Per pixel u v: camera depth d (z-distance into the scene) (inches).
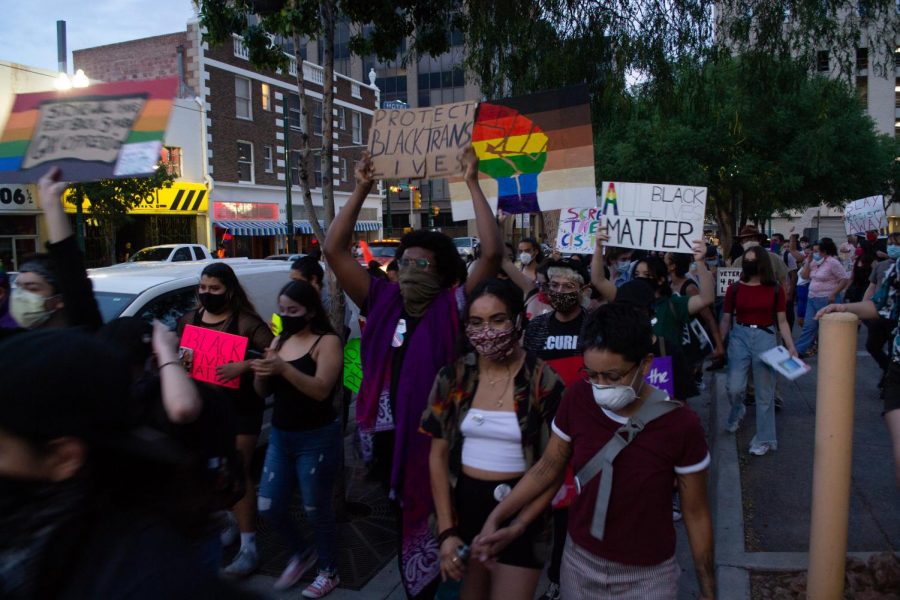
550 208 150.7
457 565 105.3
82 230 757.3
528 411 109.4
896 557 140.3
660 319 199.8
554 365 156.7
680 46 387.9
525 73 389.7
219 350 158.1
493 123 154.0
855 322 123.1
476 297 108.3
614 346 91.3
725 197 991.6
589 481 97.5
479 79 428.5
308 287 155.9
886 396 136.3
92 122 115.9
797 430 262.5
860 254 486.6
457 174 131.0
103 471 46.3
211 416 93.9
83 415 44.2
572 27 380.5
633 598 95.1
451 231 2258.9
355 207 134.1
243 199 1208.8
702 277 200.8
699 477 94.3
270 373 143.3
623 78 390.3
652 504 94.6
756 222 1189.7
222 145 1155.3
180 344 161.0
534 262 283.6
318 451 153.6
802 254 603.2
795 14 385.4
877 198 499.8
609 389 93.0
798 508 187.9
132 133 113.7
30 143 117.4
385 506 205.5
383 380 126.5
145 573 42.9
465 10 369.7
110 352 47.7
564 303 161.3
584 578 98.2
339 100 1466.5
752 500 195.0
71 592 43.5
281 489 155.5
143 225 1034.1
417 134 134.2
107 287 213.8
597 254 205.5
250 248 1283.2
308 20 214.2
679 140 832.9
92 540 45.1
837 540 125.9
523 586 107.8
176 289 217.9
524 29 372.2
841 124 908.0
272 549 180.5
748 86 417.7
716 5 394.9
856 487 197.9
